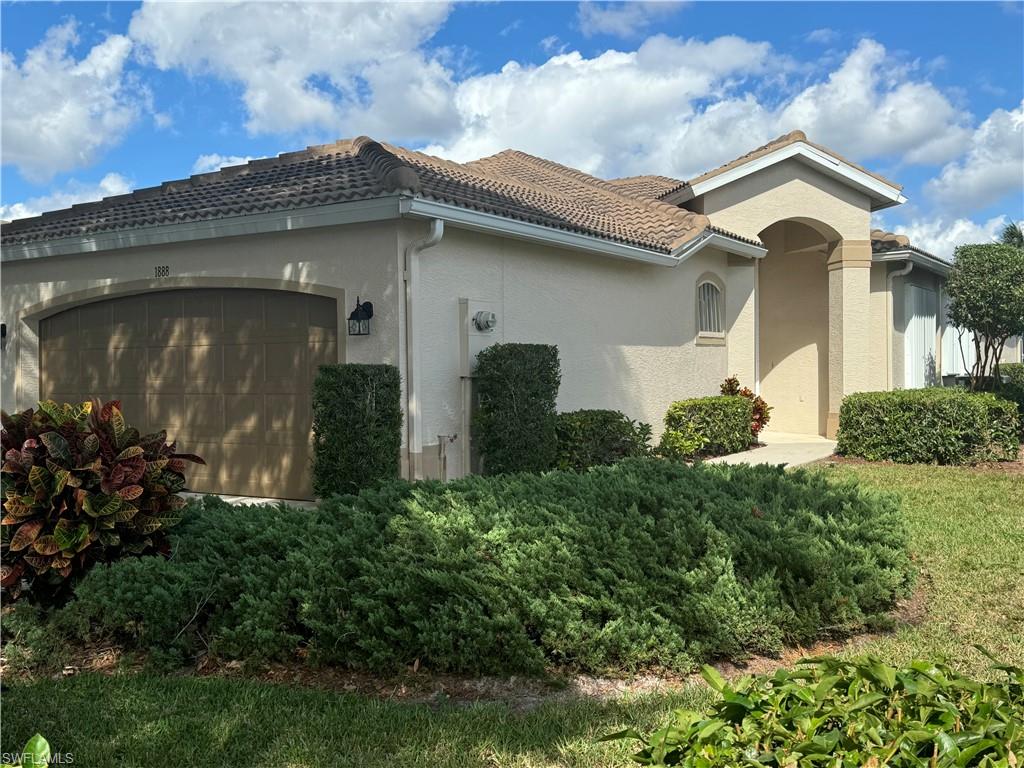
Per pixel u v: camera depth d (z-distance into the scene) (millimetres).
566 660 5094
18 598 6004
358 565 5535
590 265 13047
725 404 14969
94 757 4020
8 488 5891
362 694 4891
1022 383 17969
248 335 10938
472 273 10695
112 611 5395
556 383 11141
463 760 3977
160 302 11633
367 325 9859
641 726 4250
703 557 5617
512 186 14164
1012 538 8133
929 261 18000
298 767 3936
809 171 16625
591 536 5738
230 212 10281
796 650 5457
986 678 4867
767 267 19062
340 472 9023
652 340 14695
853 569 5797
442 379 10242
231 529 6219
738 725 2484
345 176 10703
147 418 11766
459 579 5195
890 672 2545
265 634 5156
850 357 16891
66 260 12195
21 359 12680
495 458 10406
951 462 13484
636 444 12258
